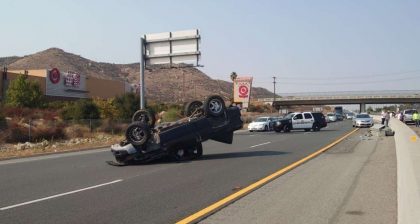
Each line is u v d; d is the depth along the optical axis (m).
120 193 11.88
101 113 52.25
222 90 196.75
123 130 44.53
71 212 9.68
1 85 68.31
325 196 10.86
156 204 10.35
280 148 25.16
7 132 34.88
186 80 193.00
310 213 9.12
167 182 13.61
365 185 12.33
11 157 24.72
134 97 59.00
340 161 18.19
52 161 21.44
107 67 191.62
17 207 10.31
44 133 37.00
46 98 71.31
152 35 42.47
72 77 81.38
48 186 13.35
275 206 9.84
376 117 74.25
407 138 17.67
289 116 47.41
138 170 16.77
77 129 40.84
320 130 47.81
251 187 12.27
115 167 18.09
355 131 44.22
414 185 8.40
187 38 41.34
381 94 121.75
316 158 19.55
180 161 19.52
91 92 87.88
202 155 21.83
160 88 177.88
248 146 27.11
